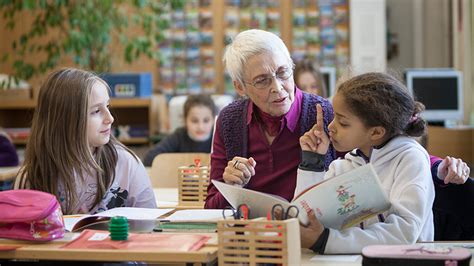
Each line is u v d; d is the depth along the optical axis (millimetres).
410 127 2000
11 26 5500
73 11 5309
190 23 7273
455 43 7254
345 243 1792
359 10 6996
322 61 7211
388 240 1802
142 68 7078
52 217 1818
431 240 1989
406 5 7574
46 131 2436
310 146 2133
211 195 2523
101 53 5531
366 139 1953
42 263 1892
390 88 1916
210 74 7277
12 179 3939
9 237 1805
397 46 7582
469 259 1554
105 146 2562
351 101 1916
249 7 7242
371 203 1776
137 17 5688
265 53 2352
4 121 6707
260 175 2488
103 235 1813
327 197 1775
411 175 1903
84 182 2479
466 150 5922
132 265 1923
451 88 6570
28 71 5570
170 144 4570
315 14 7211
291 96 2424
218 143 2576
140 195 2588
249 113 2506
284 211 1758
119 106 6305
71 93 2426
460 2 7102
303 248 1888
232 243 1607
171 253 1626
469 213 2189
